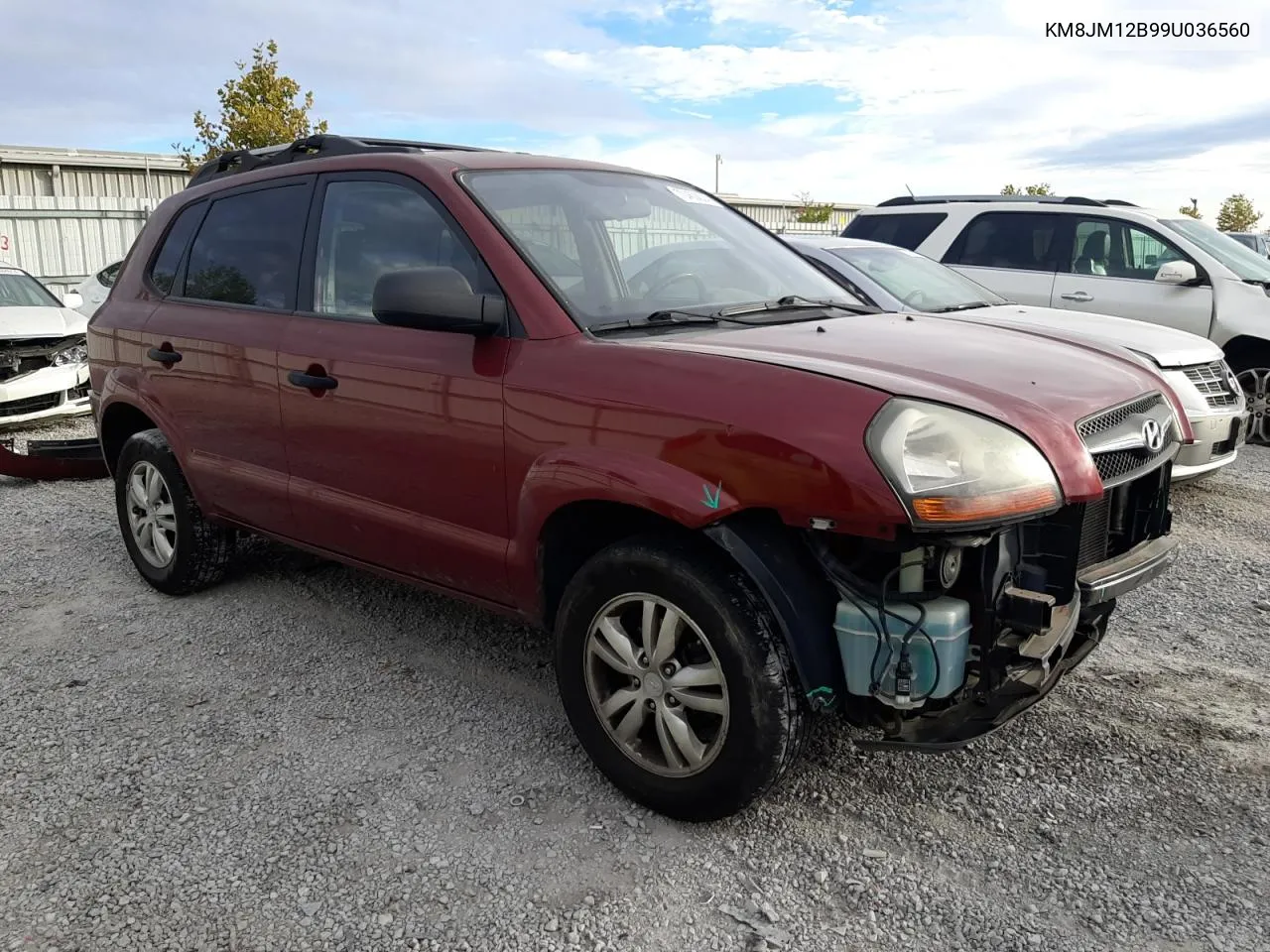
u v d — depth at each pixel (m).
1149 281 8.10
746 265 3.68
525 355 2.89
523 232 3.15
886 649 2.37
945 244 8.99
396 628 4.16
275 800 2.89
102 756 3.15
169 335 4.20
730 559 2.56
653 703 2.72
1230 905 2.39
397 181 3.39
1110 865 2.56
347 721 3.36
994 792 2.89
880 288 6.07
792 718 2.50
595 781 2.97
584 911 2.40
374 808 2.84
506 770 3.04
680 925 2.35
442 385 3.06
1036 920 2.35
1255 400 7.96
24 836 2.74
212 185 4.33
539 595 2.98
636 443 2.60
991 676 2.45
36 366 8.42
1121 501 2.92
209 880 2.54
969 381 2.56
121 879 2.55
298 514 3.74
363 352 3.33
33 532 5.68
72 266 19.02
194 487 4.23
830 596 2.49
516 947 2.29
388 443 3.28
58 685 3.67
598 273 3.18
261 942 2.32
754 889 2.48
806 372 2.47
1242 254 8.36
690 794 2.66
